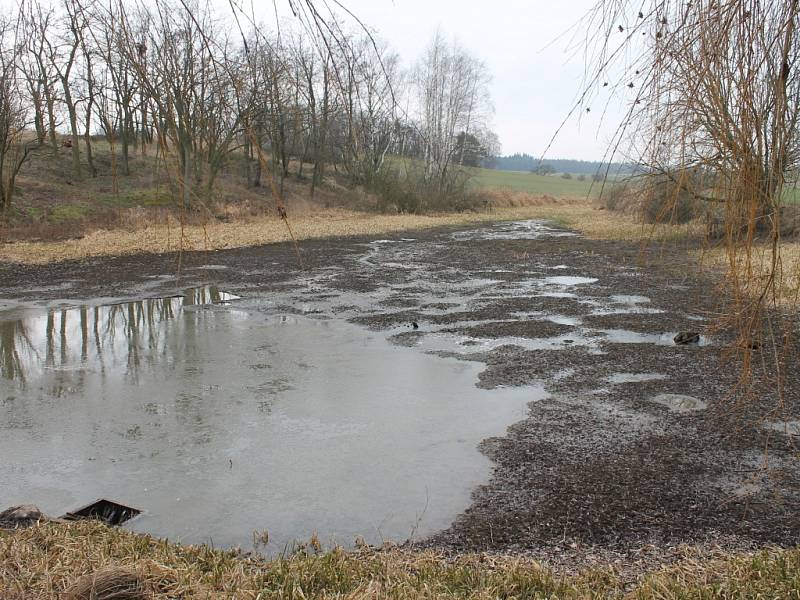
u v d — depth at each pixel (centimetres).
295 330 1155
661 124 263
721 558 427
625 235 2803
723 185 266
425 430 702
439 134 3947
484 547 465
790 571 372
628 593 373
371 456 637
